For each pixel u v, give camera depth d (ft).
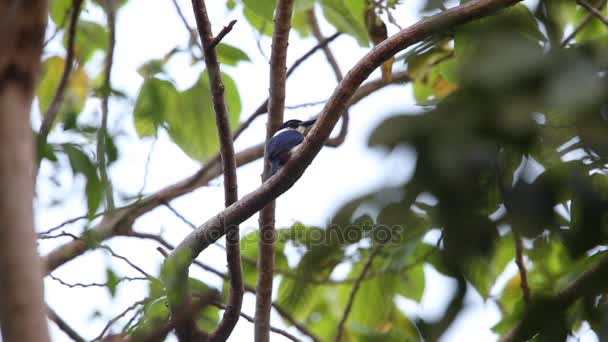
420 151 12.18
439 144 12.10
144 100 29.99
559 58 12.38
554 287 22.41
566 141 13.83
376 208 12.51
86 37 38.60
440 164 12.04
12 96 13.08
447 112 12.34
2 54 13.24
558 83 12.10
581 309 17.65
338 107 26.84
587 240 14.67
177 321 23.40
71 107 25.16
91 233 22.75
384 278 37.17
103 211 23.17
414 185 12.27
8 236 12.28
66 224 24.58
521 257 26.22
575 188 14.24
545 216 13.96
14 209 12.43
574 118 12.77
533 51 12.73
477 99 12.29
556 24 16.35
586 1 31.76
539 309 17.48
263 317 33.63
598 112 12.43
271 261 33.42
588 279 17.17
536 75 12.24
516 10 16.57
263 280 33.53
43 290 12.54
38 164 22.47
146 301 22.39
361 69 26.43
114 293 21.80
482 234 13.44
